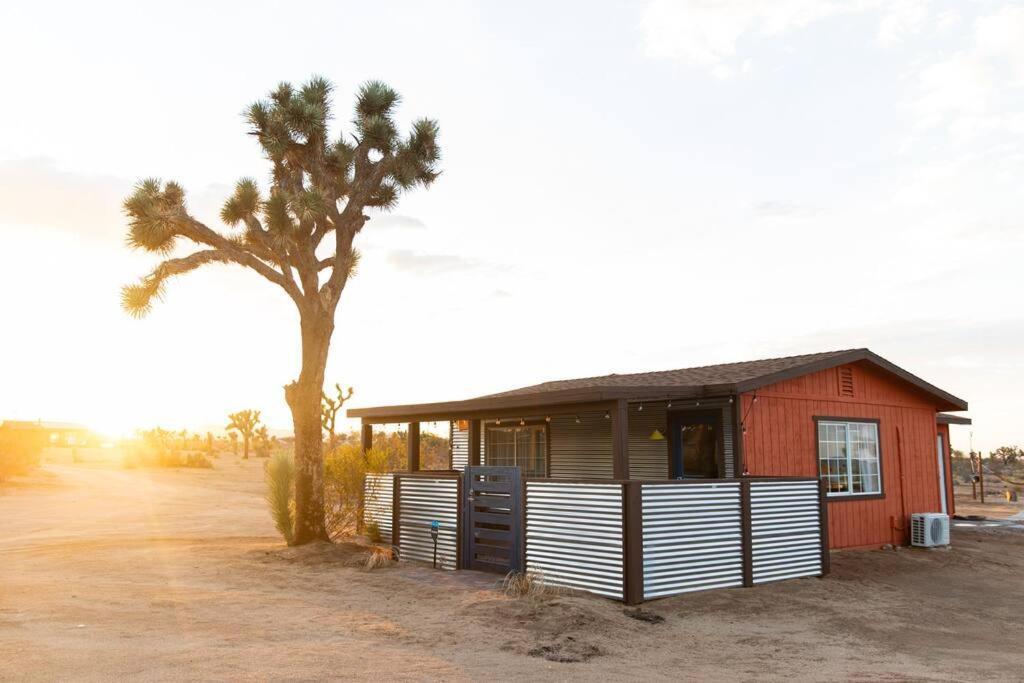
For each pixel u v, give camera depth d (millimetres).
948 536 16469
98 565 12422
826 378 15594
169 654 6980
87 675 6199
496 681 6504
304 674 6406
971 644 9039
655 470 16578
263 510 25203
